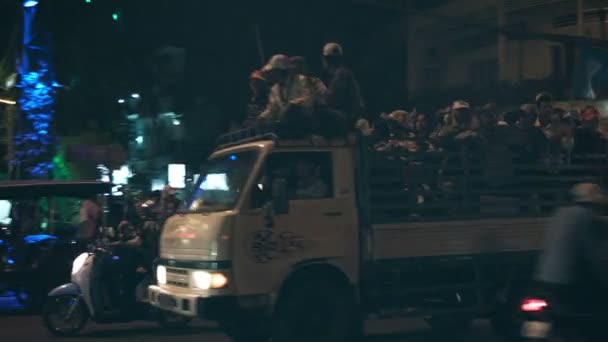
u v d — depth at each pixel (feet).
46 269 43.60
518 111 33.63
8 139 70.44
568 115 34.60
